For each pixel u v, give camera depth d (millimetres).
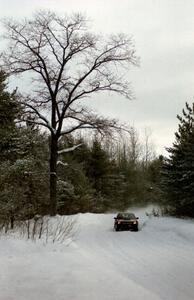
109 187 70125
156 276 13156
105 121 39188
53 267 12688
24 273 11578
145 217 46156
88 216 42562
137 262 16188
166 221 36594
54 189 37719
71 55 38969
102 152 68438
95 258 16484
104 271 12648
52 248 16594
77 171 56281
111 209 71000
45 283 10602
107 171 68625
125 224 33031
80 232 30484
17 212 21297
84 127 39469
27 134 32625
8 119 24578
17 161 26484
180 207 41000
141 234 29625
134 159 92500
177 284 11906
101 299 9359
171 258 17312
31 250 15570
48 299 9172
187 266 15156
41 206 31094
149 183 86375
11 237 17359
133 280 12461
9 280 10688
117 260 16719
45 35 38312
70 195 51812
